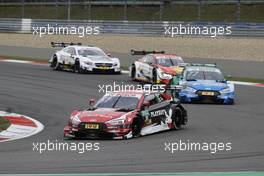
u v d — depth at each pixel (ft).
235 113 191.62
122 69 327.26
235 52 363.35
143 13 621.72
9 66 321.93
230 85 216.33
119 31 452.76
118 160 114.21
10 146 131.34
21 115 182.19
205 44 390.42
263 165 109.70
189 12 595.06
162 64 257.75
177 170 103.76
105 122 141.18
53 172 101.04
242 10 565.53
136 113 145.38
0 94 226.17
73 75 289.33
